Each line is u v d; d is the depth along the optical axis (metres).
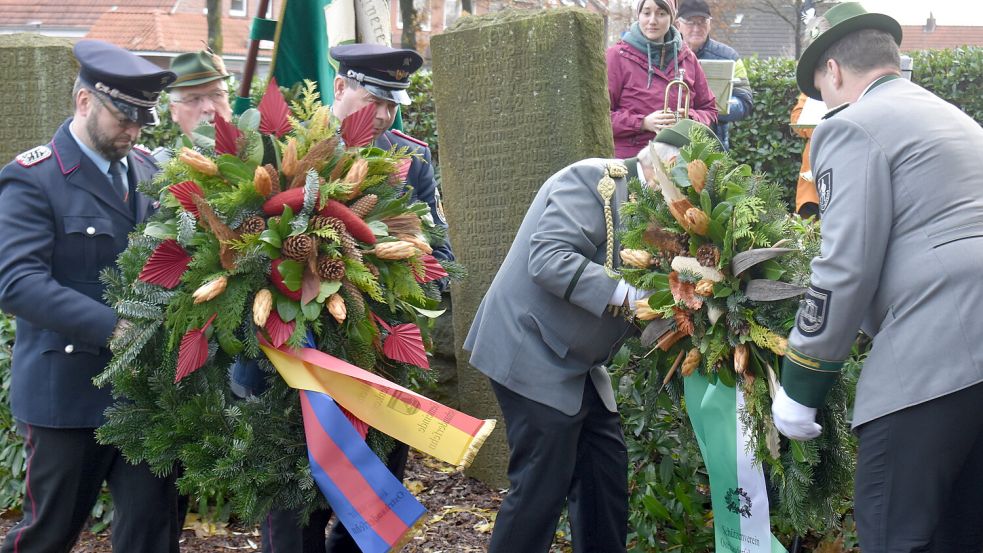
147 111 2.89
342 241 2.69
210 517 4.16
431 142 6.60
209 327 2.66
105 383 2.84
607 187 3.04
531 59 4.38
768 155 7.43
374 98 3.60
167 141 6.31
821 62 2.86
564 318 3.09
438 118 4.67
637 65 5.06
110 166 2.99
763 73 7.38
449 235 4.69
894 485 2.51
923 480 2.47
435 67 4.63
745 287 2.81
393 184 2.91
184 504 3.60
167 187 2.67
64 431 2.88
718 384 2.94
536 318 3.12
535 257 3.03
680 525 3.62
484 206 4.57
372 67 3.57
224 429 2.67
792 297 2.76
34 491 2.93
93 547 3.99
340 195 2.75
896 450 2.50
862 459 2.59
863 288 2.50
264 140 2.77
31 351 2.92
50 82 5.55
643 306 2.88
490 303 3.23
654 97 5.03
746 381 2.84
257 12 4.46
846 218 2.52
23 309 2.74
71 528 2.97
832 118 2.64
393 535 2.72
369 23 4.54
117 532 2.96
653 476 3.66
